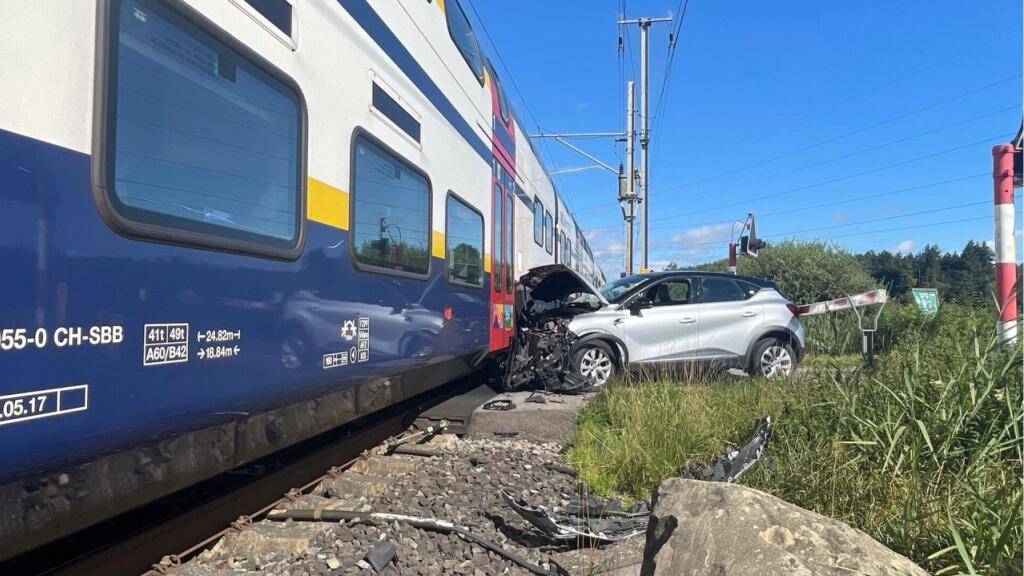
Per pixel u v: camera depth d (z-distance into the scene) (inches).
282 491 178.2
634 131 1119.0
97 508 95.1
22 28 81.4
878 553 98.0
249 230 126.6
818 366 239.0
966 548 112.7
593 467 212.2
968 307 355.6
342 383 167.2
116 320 94.4
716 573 97.3
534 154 533.6
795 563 93.7
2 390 77.8
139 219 99.3
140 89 100.2
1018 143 282.7
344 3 169.2
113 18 94.8
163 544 135.0
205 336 113.1
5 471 79.3
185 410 108.1
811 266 817.5
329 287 158.4
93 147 91.0
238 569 133.3
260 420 135.2
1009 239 282.0
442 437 259.6
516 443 253.8
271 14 135.6
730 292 380.8
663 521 113.3
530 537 160.1
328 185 158.1
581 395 316.5
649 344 355.6
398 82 207.3
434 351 243.0
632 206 1079.0
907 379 177.6
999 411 162.1
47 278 83.9
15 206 79.8
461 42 291.7
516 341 352.8
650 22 1071.0
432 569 138.9
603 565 137.3
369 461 212.4
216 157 117.6
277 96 137.5
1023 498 115.3
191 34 111.7
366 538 149.8
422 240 230.4
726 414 230.8
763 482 162.4
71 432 86.8
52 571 114.9
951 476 145.9
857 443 161.8
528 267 481.4
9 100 79.5
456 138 278.2
